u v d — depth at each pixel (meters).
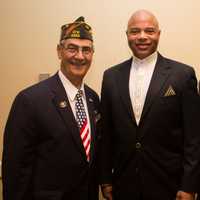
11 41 2.49
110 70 2.03
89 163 1.82
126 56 2.37
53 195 1.74
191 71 1.86
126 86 1.92
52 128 1.75
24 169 1.76
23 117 1.76
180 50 2.31
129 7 2.34
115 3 2.35
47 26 2.44
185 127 1.82
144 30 1.88
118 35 2.36
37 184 1.77
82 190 1.80
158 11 2.31
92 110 1.92
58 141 1.74
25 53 2.48
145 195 1.87
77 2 2.39
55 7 2.42
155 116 1.82
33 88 1.81
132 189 1.89
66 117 1.77
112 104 1.94
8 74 2.52
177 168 1.86
